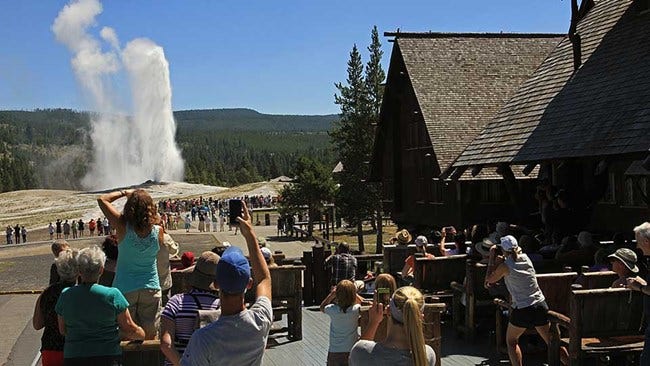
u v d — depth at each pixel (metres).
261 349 4.72
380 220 43.97
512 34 31.27
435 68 29.22
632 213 18.53
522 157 15.89
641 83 14.32
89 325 6.27
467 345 10.77
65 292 6.34
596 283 9.20
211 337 4.59
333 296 8.51
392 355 4.93
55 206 102.06
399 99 31.56
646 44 15.77
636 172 16.09
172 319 5.92
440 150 25.66
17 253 44.16
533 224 22.53
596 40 18.48
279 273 11.77
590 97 15.77
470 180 24.22
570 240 12.44
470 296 10.85
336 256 13.22
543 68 19.81
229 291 4.64
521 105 18.75
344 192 44.62
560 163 16.36
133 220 7.26
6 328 14.85
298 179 54.22
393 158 32.16
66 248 8.13
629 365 8.61
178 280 11.90
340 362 7.78
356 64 45.72
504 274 8.58
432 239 18.36
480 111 27.41
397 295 5.02
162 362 6.84
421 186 29.41
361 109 45.28
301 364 10.16
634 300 8.16
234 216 5.27
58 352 6.93
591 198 16.00
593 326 8.10
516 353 8.66
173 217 69.56
